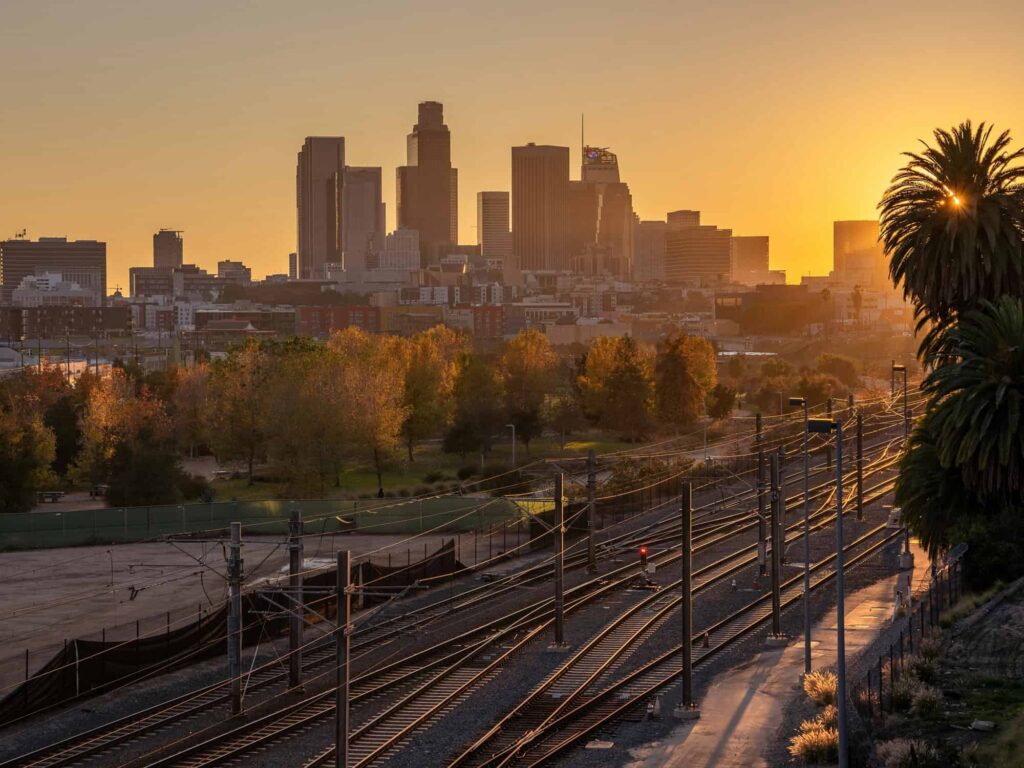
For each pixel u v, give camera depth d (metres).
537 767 45.44
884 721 46.53
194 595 80.00
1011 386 65.69
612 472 135.75
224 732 50.50
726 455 152.38
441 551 85.44
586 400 177.50
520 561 93.25
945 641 57.03
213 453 158.12
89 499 129.00
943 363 77.12
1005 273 75.12
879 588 78.88
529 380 177.25
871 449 153.88
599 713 53.31
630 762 46.28
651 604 77.12
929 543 72.56
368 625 71.12
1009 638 55.97
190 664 62.28
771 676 58.56
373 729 50.84
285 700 55.56
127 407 139.50
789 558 91.62
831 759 43.88
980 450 65.88
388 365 149.88
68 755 47.41
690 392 177.50
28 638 68.50
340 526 106.25
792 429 162.88
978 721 43.84
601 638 67.75
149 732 50.97
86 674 56.09
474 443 155.25
